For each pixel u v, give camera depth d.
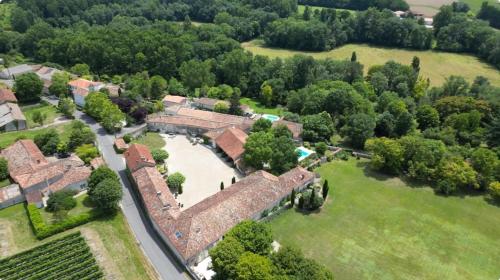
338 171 113.00
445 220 93.00
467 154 111.69
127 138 123.00
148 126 134.62
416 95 160.50
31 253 77.44
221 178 106.44
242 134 123.12
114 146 121.19
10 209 91.06
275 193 92.50
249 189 90.38
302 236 86.25
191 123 132.75
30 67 185.38
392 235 87.44
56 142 113.88
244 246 69.44
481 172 104.81
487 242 86.25
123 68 186.75
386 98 146.62
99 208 90.19
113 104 134.50
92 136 118.69
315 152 120.56
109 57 184.75
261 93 168.50
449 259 81.06
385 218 93.00
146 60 184.25
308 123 129.00
